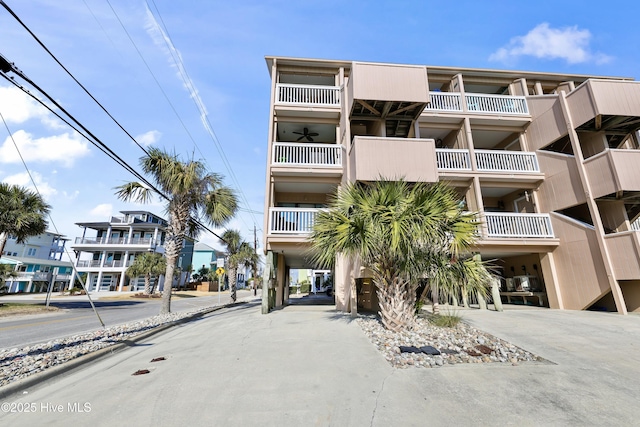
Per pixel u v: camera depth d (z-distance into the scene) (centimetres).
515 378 380
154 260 2992
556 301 1055
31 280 3400
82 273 3447
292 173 1118
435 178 966
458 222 627
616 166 927
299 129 1341
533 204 1216
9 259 3372
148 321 948
